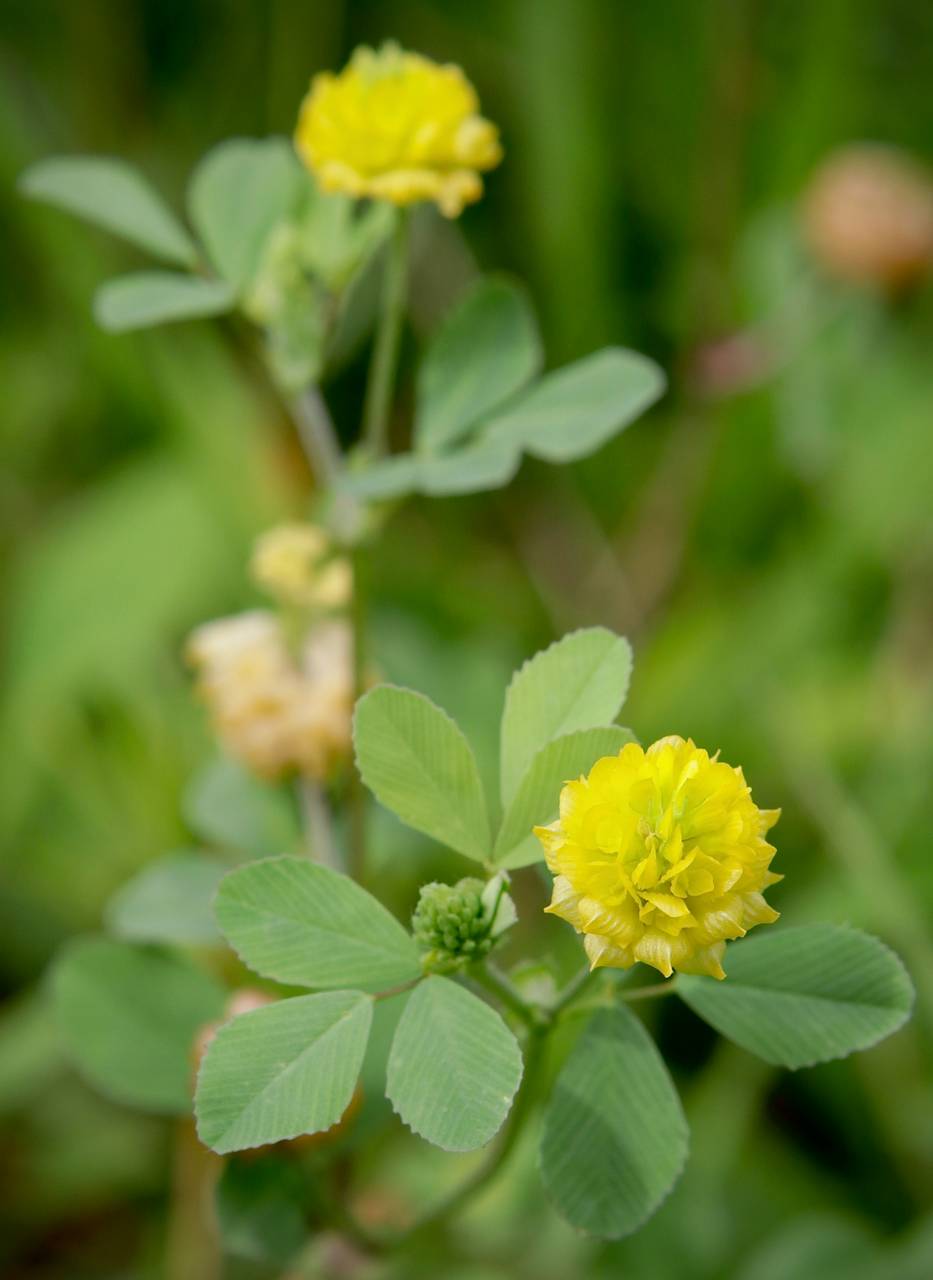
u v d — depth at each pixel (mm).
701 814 179
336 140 213
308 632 237
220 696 232
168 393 348
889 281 327
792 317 344
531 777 188
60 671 323
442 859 261
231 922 188
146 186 232
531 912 287
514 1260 251
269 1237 217
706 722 323
